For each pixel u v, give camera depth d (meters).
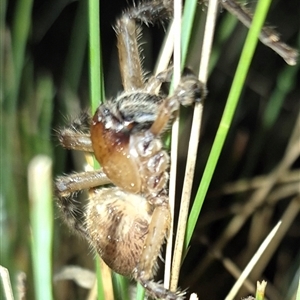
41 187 0.09
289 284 0.17
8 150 0.17
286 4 0.20
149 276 0.11
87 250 0.17
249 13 0.11
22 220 0.17
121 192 0.12
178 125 0.11
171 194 0.11
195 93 0.11
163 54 0.12
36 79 0.23
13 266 0.16
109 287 0.12
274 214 0.19
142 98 0.12
